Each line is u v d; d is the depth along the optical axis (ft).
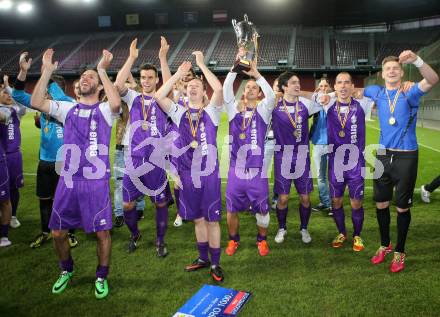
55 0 109.60
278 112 13.74
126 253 13.65
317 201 20.24
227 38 120.37
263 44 114.32
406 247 13.67
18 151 16.20
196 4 116.57
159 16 122.93
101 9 118.62
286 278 11.57
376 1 101.65
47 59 10.22
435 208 18.12
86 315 9.75
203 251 12.28
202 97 11.85
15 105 15.93
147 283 11.43
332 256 13.15
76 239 14.83
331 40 113.80
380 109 12.33
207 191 11.41
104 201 10.58
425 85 11.16
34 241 14.55
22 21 122.72
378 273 11.77
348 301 10.16
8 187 14.23
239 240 13.94
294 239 14.87
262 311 9.76
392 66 11.95
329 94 14.25
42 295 10.78
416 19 110.01
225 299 10.27
